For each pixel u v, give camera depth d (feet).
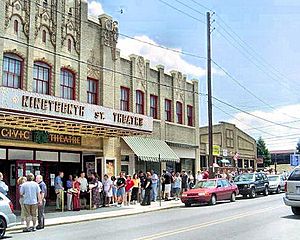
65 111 68.13
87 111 72.54
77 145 84.53
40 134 75.97
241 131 164.04
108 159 91.04
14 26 73.46
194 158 122.93
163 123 109.81
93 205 77.77
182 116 119.24
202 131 149.38
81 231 50.24
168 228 49.44
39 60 77.92
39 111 63.82
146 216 67.31
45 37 79.56
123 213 70.49
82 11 87.81
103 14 93.15
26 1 75.77
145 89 104.94
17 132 72.54
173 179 98.48
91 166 89.92
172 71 116.16
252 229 46.50
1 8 70.74
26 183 53.31
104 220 63.52
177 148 114.73
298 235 41.45
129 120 82.69
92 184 79.05
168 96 113.80
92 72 89.81
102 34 92.63
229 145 154.81
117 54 96.32
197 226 50.24
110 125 77.61
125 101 99.04
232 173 128.06
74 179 79.00
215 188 86.22
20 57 74.33
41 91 78.07
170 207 82.07
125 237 42.96
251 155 170.30
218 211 69.67
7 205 47.60
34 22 77.00
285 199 58.80
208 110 102.94
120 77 97.09
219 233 43.96
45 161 81.10
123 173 86.63
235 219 56.49
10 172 73.56
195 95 125.49
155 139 106.01
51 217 64.80
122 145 95.50
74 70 85.20
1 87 58.90
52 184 82.17
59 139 80.53
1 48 70.33
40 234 48.60
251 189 102.32
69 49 84.64
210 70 104.17
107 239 42.06
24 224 56.08
